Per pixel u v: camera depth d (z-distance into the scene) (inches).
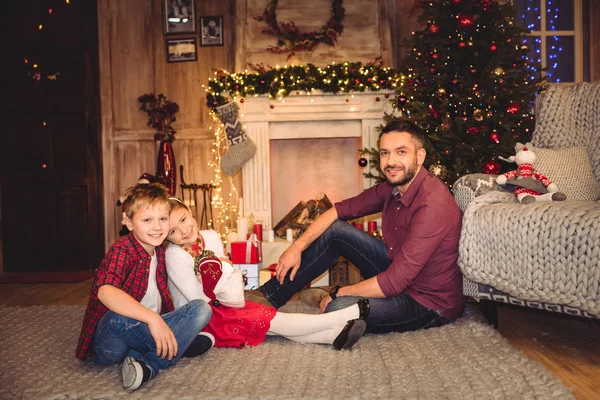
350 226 94.3
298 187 176.6
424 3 146.6
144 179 163.5
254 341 83.7
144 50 185.5
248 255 127.3
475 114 129.4
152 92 186.1
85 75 183.5
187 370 72.6
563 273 74.3
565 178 102.4
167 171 177.8
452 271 89.4
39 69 182.1
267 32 173.6
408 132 85.4
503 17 141.6
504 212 82.0
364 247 92.5
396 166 84.6
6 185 183.5
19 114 182.5
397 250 89.4
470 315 97.6
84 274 175.2
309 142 175.5
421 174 87.4
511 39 146.5
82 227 184.9
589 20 195.2
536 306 82.0
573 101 116.6
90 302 74.7
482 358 74.7
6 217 183.5
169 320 73.2
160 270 78.7
